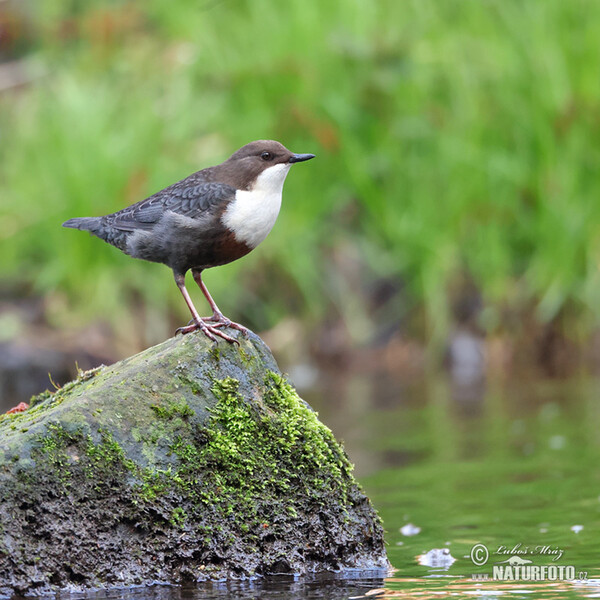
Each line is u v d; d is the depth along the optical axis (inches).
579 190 546.9
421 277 555.8
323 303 562.6
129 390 226.8
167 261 267.0
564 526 265.6
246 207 260.4
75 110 596.4
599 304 531.8
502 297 543.5
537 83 557.0
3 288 573.6
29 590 206.5
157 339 549.0
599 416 407.2
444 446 376.8
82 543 212.7
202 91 606.5
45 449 214.7
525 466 338.3
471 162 553.6
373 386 507.8
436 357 544.7
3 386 505.4
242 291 561.6
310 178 576.7
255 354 239.1
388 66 585.3
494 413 430.0
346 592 211.6
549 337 536.7
